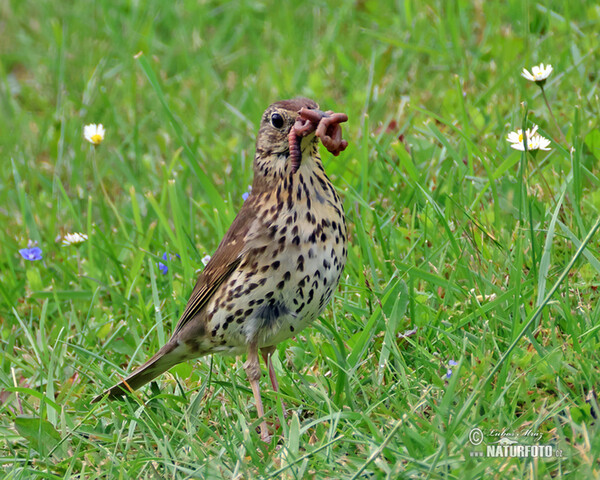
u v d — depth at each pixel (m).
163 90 17.05
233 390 8.86
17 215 14.39
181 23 19.28
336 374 9.02
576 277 9.54
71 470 8.04
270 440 8.28
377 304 9.63
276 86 15.99
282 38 17.88
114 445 8.52
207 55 17.86
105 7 19.75
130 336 10.27
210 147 14.97
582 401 7.91
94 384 9.80
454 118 13.25
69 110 17.14
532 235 8.97
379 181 12.38
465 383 8.03
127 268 11.88
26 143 16.58
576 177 10.17
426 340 9.12
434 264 10.34
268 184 8.24
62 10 21.42
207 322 8.59
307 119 7.85
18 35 21.17
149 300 11.38
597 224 7.75
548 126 12.42
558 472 7.01
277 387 8.91
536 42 14.70
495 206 10.45
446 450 7.08
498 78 14.27
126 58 18.27
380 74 15.59
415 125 13.12
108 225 13.00
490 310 9.12
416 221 11.33
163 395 8.81
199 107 16.28
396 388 8.40
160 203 12.86
